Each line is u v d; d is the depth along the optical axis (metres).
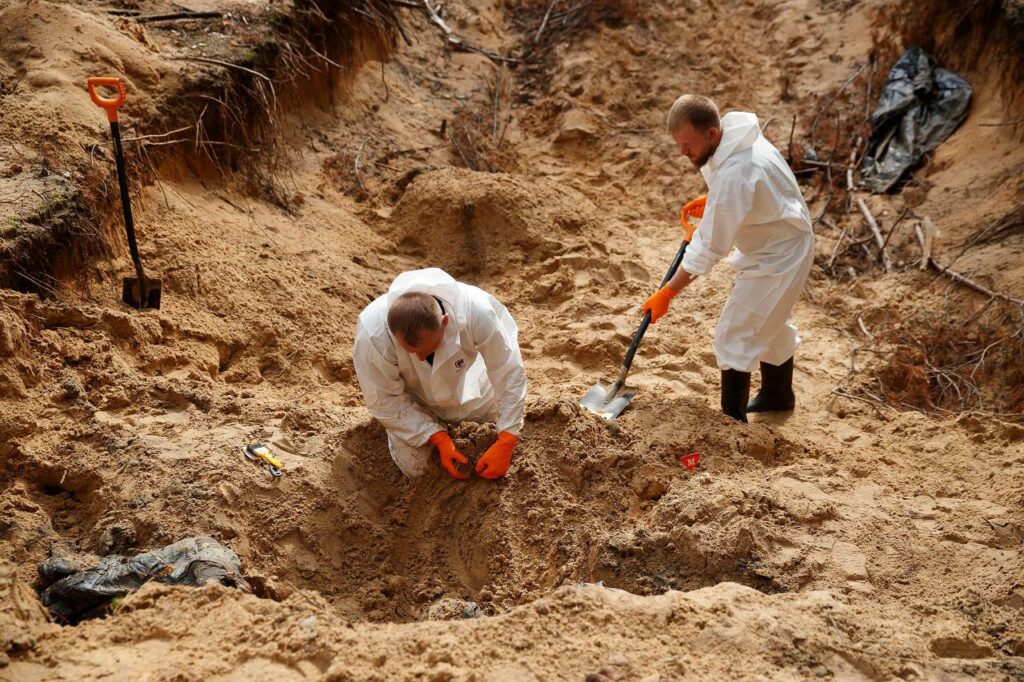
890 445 5.21
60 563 3.67
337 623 3.21
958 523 4.07
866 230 7.73
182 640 3.11
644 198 8.46
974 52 8.68
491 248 7.13
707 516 3.99
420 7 10.09
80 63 6.37
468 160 8.48
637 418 5.01
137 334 5.20
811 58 9.72
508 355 4.30
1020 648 3.27
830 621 3.25
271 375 5.58
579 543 4.12
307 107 8.00
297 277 6.30
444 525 4.38
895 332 6.53
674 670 2.96
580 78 9.59
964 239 7.28
